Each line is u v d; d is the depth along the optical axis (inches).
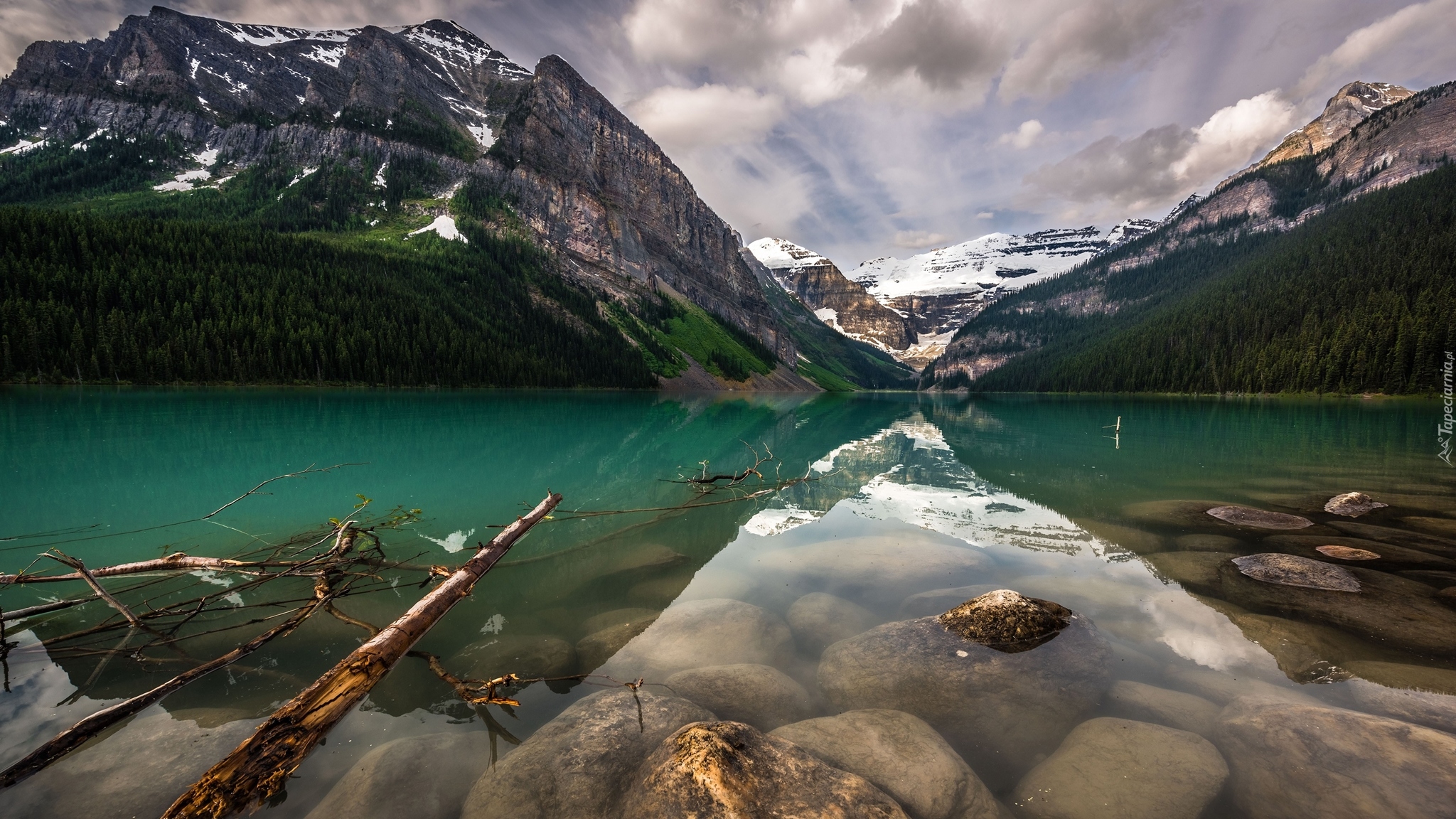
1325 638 227.1
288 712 153.4
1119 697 190.5
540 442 963.3
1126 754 156.5
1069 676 203.5
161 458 674.8
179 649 215.3
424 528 417.7
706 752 143.2
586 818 135.6
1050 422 1641.2
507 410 1713.8
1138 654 219.3
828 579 321.4
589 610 273.1
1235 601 271.3
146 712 171.3
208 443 805.2
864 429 1425.9
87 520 417.4
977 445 1045.2
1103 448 974.4
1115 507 500.4
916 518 466.6
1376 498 519.8
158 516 428.5
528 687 197.5
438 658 212.8
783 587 311.0
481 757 159.2
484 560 282.7
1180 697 185.3
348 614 248.7
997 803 146.1
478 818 132.1
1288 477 653.9
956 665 210.8
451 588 243.0
